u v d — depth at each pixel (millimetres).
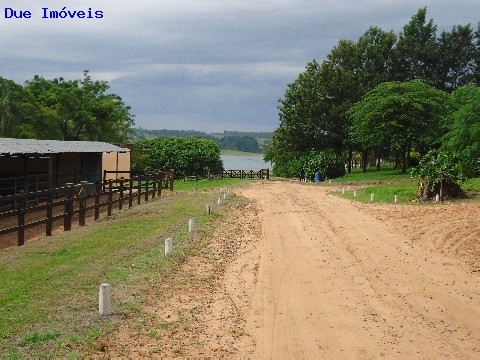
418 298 12945
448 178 29891
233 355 9375
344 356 9469
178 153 63594
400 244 19000
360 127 53344
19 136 46438
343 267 15961
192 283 13789
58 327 9977
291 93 72375
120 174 44500
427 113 49969
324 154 59562
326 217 25703
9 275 13617
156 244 18016
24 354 8695
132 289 12625
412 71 68062
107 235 19641
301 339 10258
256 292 13359
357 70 70000
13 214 16828
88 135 57500
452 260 16609
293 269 15750
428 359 9359
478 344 10070
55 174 32219
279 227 23047
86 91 58031
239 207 29656
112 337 9672
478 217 23141
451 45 68375
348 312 11914
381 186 37875
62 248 17062
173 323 10734
